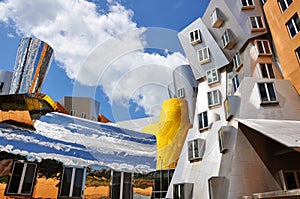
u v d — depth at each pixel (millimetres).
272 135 6273
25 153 4965
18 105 5527
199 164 9156
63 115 6141
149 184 5020
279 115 9328
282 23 10867
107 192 4836
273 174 8211
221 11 14719
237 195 7684
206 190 8656
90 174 4988
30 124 5449
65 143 5453
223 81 13477
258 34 12992
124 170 4867
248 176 8109
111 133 4285
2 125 5145
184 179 9266
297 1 10062
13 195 4496
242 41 13414
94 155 4707
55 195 4777
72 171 5082
